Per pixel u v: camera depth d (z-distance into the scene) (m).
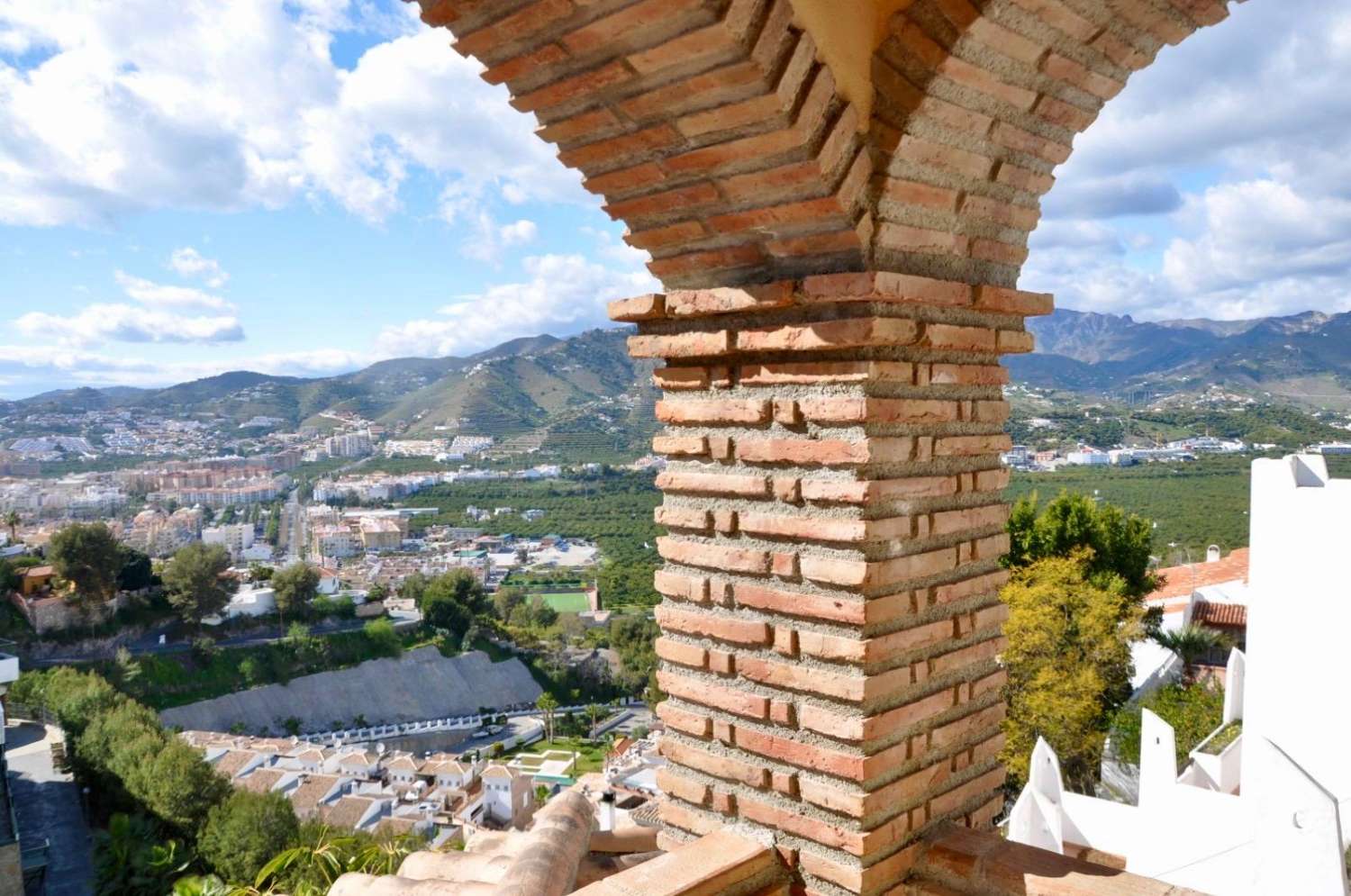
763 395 2.63
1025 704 17.81
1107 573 20.16
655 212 2.64
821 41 2.17
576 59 2.28
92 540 70.00
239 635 76.38
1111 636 18.53
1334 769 7.77
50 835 42.69
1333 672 7.81
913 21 2.26
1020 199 2.80
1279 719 8.12
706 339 2.68
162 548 125.38
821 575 2.46
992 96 2.47
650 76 2.21
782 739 2.58
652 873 2.39
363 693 73.50
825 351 2.45
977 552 2.76
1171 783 9.06
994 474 2.82
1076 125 2.78
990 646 2.84
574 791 3.09
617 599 110.31
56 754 51.53
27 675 58.25
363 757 56.12
